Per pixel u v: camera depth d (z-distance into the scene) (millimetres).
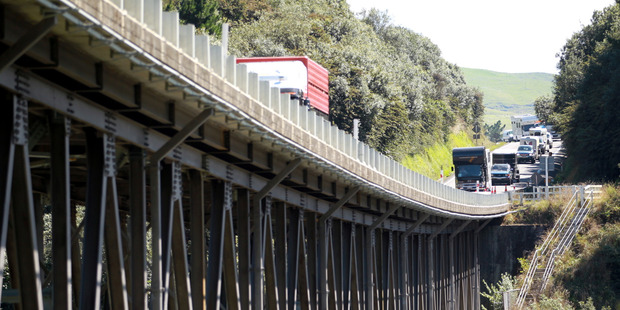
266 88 63469
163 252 52531
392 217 114062
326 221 88250
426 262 131875
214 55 53438
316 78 106938
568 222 162875
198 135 54125
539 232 165500
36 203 61219
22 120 37375
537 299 142875
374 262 103875
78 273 66312
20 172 37250
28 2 34469
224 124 56562
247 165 66375
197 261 57906
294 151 67500
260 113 60125
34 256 37125
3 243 35000
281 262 77312
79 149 48281
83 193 65250
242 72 58031
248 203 68312
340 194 90000
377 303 104000
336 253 93562
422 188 116375
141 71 43156
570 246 155125
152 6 44312
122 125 46531
